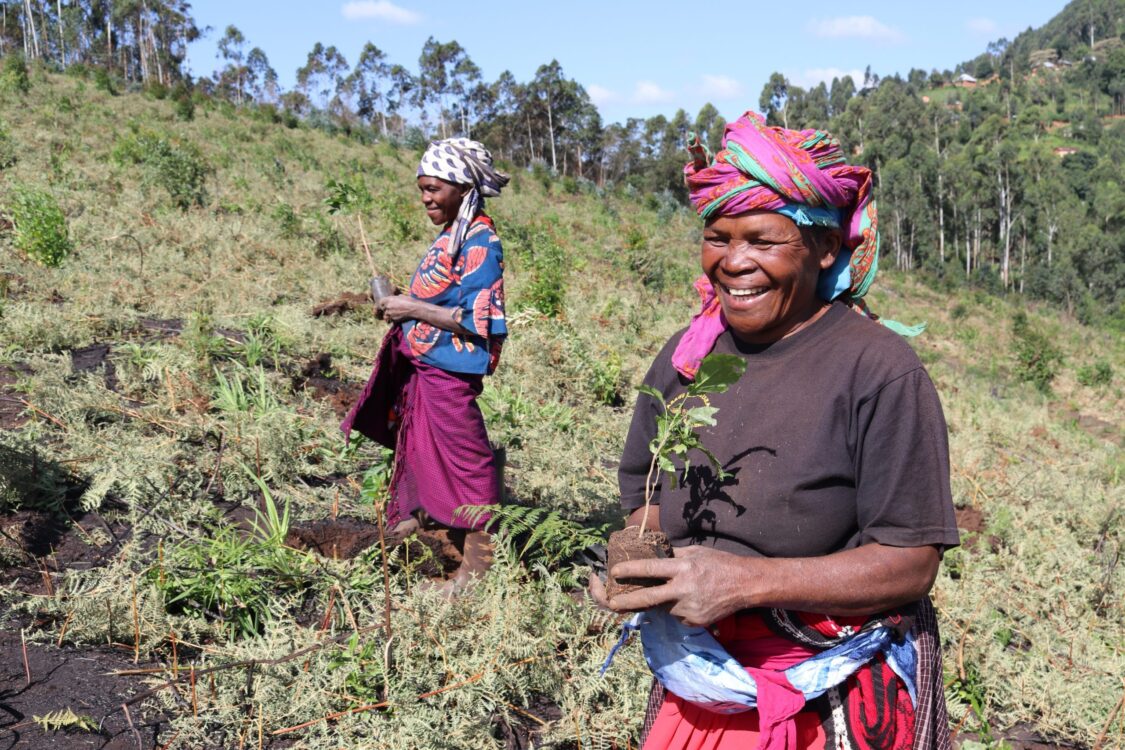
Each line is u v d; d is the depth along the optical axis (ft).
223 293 24.89
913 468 4.65
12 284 22.71
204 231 32.30
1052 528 18.22
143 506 12.68
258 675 9.14
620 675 9.68
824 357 4.94
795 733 4.74
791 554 4.97
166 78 333.21
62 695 8.79
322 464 15.44
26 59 133.80
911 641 5.10
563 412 19.94
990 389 59.93
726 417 5.18
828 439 4.82
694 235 110.93
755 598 4.57
